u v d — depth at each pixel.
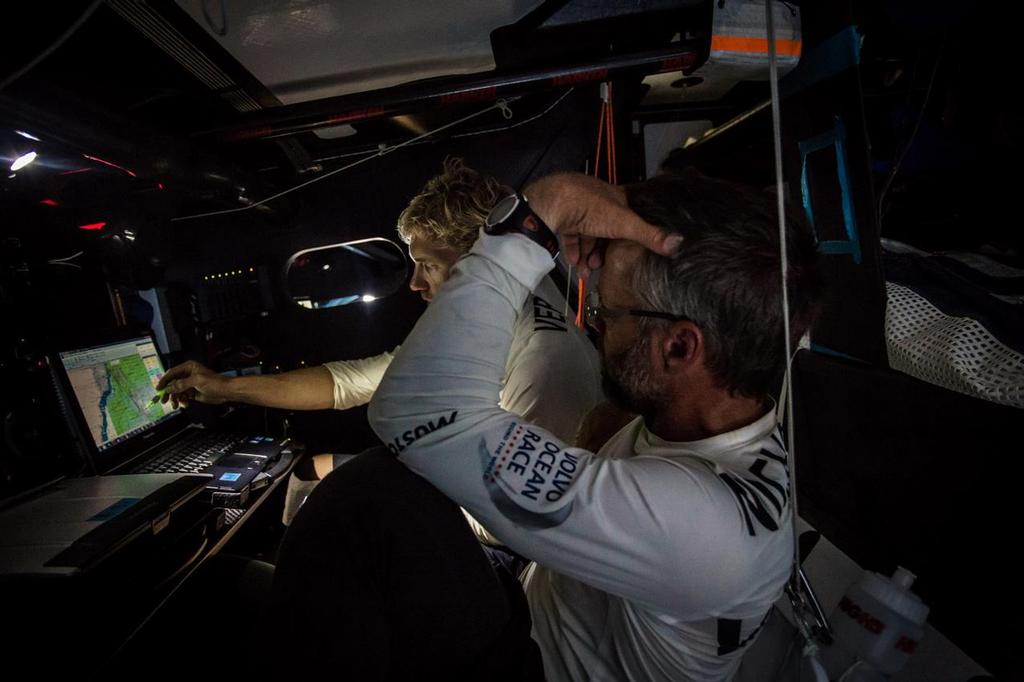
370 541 0.60
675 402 0.70
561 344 1.25
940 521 0.91
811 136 1.24
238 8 1.16
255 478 1.49
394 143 2.00
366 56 1.45
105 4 1.07
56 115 1.08
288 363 2.19
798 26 1.24
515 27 1.38
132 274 1.76
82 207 1.59
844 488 1.18
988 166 1.40
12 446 1.23
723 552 0.56
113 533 1.00
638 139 2.42
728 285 0.61
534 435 0.60
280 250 2.09
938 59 1.36
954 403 0.87
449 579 0.62
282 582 0.61
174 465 1.55
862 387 1.09
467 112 1.86
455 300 0.63
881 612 0.71
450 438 0.58
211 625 1.21
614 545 0.55
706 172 2.26
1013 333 0.88
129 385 1.63
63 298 1.54
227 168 1.61
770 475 0.66
